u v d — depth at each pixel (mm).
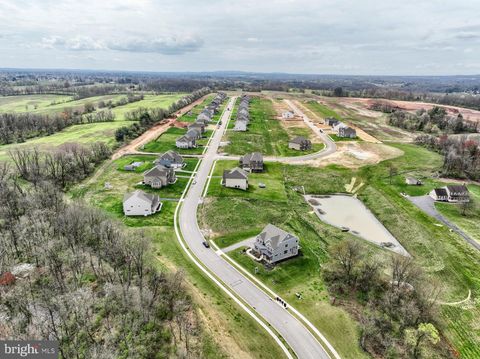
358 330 51531
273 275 63219
